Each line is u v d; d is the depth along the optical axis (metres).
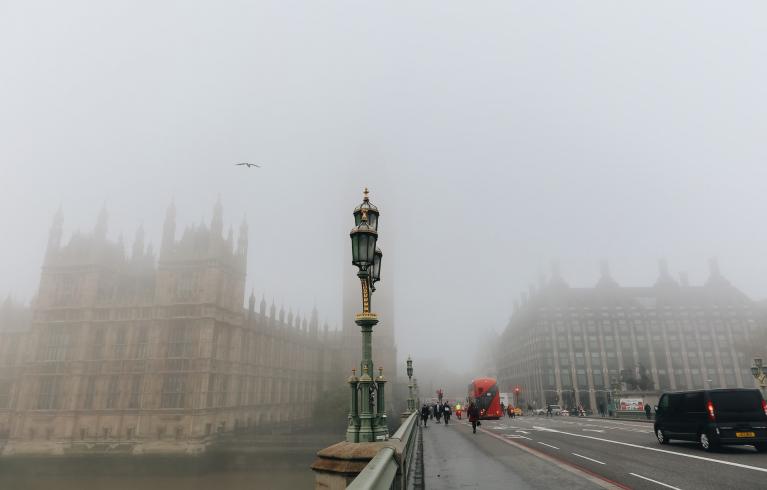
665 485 10.03
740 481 10.25
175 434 74.38
